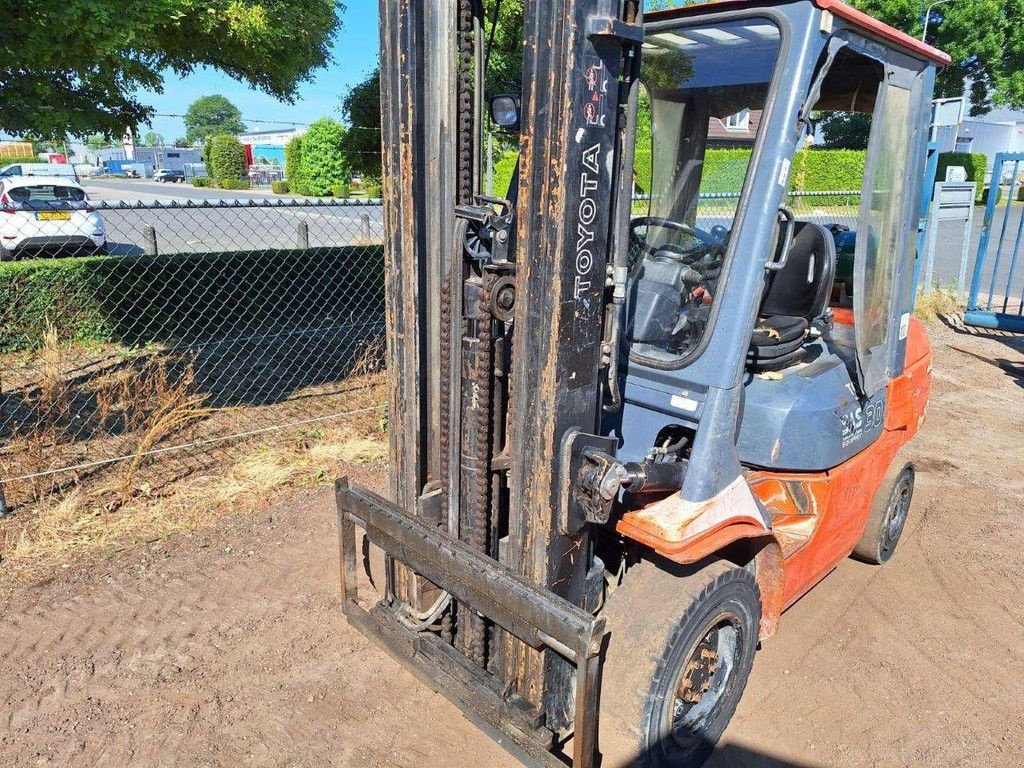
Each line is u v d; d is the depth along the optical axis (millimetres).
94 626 3451
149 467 5066
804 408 2896
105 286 8109
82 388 6320
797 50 2363
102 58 4762
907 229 3279
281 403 6492
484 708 2365
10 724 2869
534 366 2166
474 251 2271
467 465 2455
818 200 5012
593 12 1941
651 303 2713
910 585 3994
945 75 25641
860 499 3443
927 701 3148
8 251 10578
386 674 3215
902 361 3572
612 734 2422
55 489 4691
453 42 2357
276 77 6051
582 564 2395
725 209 2713
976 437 6141
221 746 2807
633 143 2197
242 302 9016
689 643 2436
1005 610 3799
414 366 2598
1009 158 9094
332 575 3914
